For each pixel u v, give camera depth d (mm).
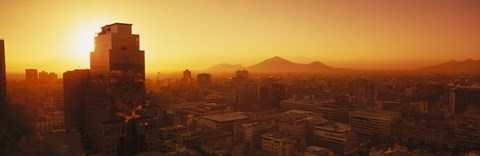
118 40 163125
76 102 188750
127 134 160125
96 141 165125
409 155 152375
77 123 188875
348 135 181875
